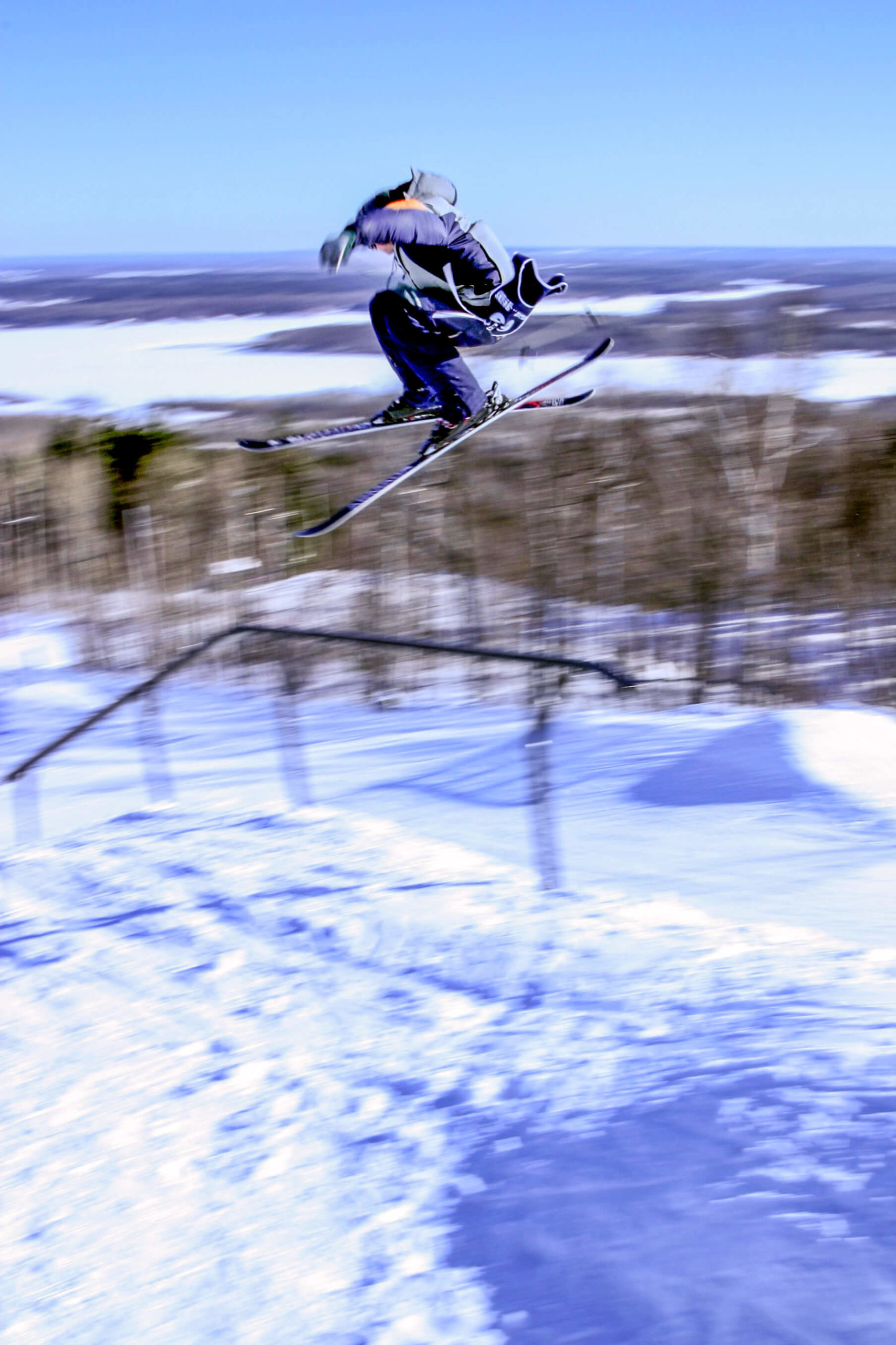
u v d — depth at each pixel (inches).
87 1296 106.3
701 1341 81.7
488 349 275.1
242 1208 116.3
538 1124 120.2
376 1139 125.3
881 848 244.8
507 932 187.6
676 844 260.2
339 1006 166.6
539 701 230.5
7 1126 141.7
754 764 314.5
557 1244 97.9
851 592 634.8
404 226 237.8
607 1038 142.4
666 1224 96.1
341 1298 98.7
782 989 152.8
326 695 604.4
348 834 260.2
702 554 658.2
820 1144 102.4
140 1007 174.7
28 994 184.4
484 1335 90.0
